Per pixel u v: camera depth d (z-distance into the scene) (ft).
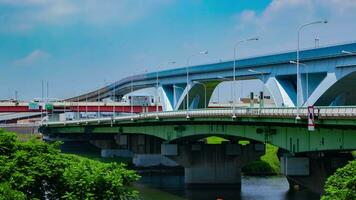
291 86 433.89
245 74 479.82
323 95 381.60
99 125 514.68
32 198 146.10
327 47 371.56
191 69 570.05
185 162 387.14
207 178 385.09
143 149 503.20
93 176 151.53
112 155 580.30
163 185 389.60
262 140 279.90
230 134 311.88
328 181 154.92
